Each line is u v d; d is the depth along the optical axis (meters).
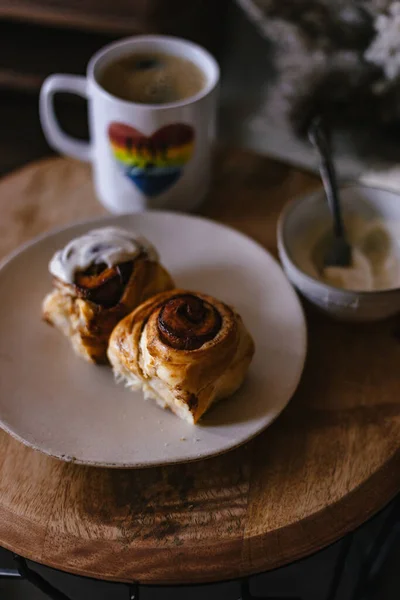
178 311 0.45
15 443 0.45
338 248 0.53
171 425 0.45
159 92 0.54
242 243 0.54
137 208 0.57
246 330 0.47
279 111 0.84
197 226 0.55
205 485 0.44
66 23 0.82
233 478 0.44
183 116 0.52
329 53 0.77
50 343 0.49
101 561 0.41
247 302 0.51
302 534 0.42
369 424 0.47
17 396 0.46
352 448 0.45
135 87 0.55
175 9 0.81
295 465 0.45
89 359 0.48
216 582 0.41
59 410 0.46
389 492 0.44
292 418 0.47
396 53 0.69
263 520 0.43
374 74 0.75
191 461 0.43
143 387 0.46
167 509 0.43
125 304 0.47
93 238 0.49
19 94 1.00
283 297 0.51
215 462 0.45
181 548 0.42
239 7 0.99
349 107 0.79
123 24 0.81
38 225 0.57
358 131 0.82
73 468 0.44
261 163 0.62
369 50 0.71
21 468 0.44
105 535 0.42
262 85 1.00
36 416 0.45
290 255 0.50
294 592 0.62
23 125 0.97
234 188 0.60
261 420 0.44
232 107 0.96
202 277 0.53
